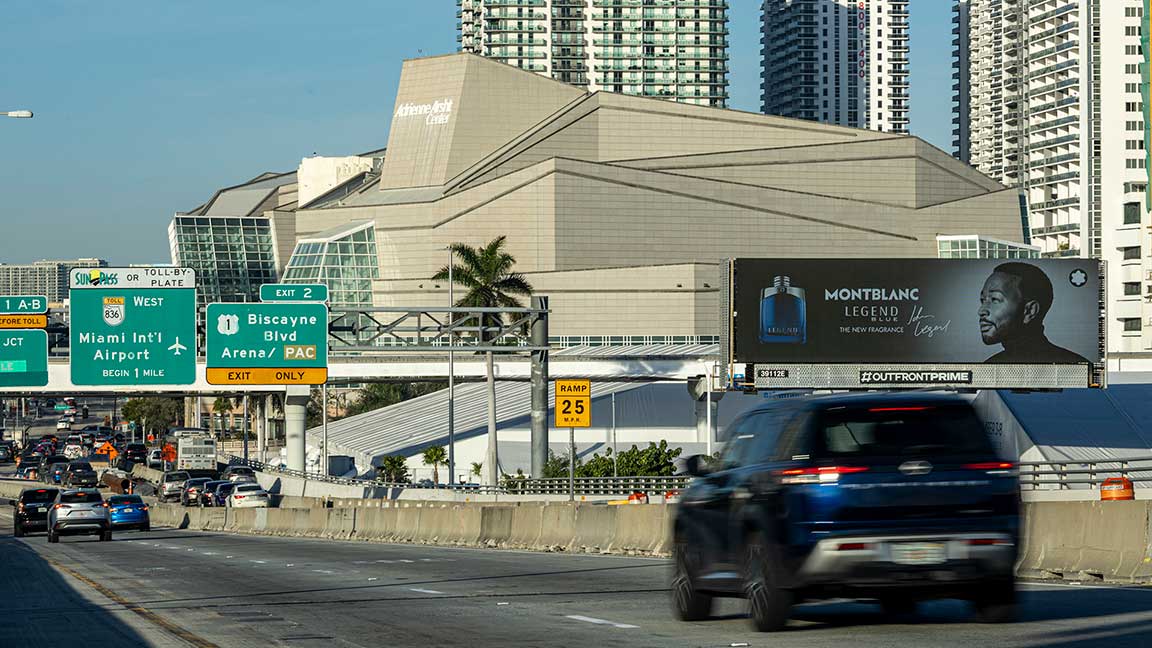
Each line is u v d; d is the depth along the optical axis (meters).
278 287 61.34
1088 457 66.88
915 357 79.25
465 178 197.38
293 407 94.06
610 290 179.75
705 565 15.97
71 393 89.31
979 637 13.77
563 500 73.25
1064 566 22.02
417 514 49.09
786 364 79.12
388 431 110.31
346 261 192.38
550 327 180.75
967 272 79.19
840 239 195.25
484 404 114.69
